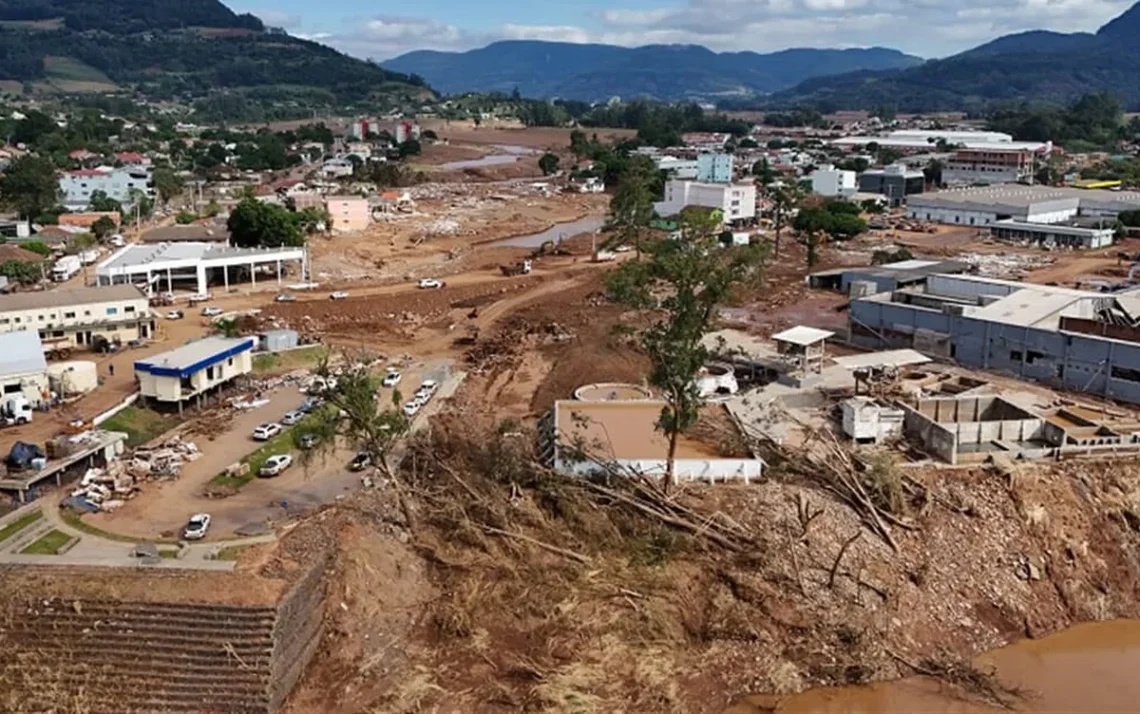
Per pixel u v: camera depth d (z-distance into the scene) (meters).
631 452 58.78
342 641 45.91
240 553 49.00
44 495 55.97
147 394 71.88
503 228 178.88
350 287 118.69
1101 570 53.91
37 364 70.25
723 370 78.12
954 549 53.50
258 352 87.62
